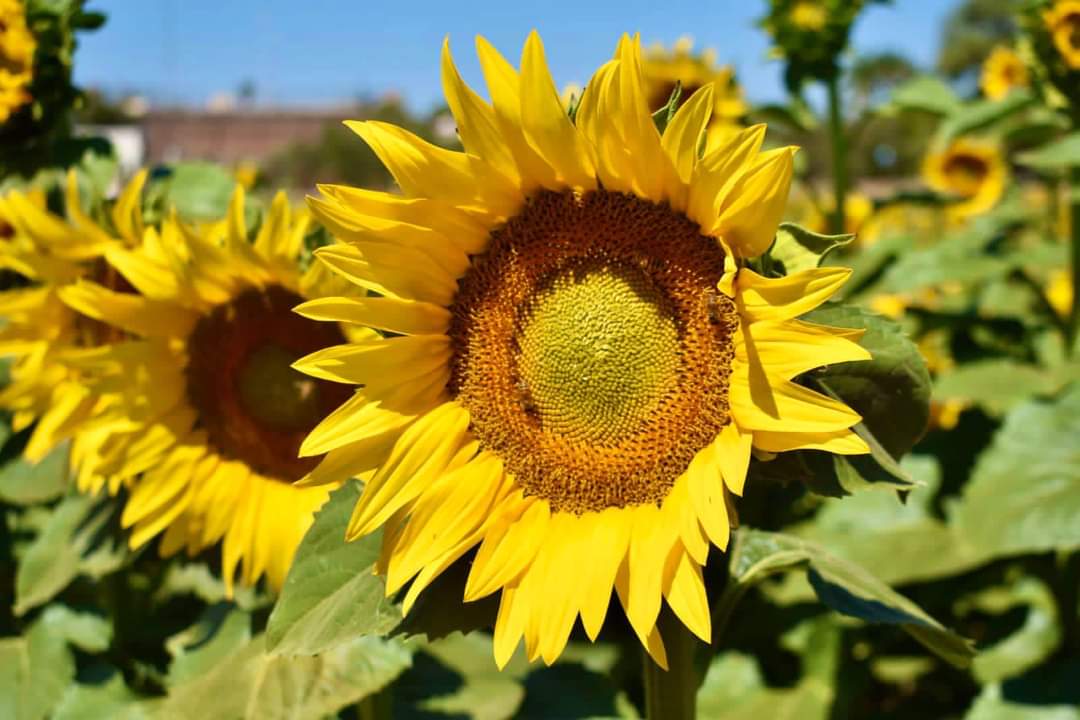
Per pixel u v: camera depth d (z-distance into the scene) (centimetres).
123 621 66
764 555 43
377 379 40
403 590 40
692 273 39
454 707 60
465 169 39
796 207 157
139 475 61
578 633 80
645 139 37
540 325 41
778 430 35
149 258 57
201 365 58
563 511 40
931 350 109
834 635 76
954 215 136
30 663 63
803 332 35
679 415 39
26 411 63
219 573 60
